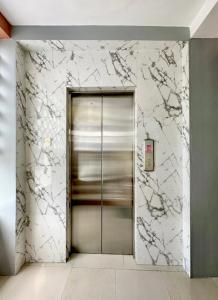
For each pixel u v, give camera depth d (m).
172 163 2.97
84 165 3.23
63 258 3.01
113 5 2.32
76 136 3.23
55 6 2.34
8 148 2.75
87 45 2.85
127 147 3.20
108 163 3.21
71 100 3.23
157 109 2.98
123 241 3.23
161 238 2.97
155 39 2.72
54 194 3.03
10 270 2.73
